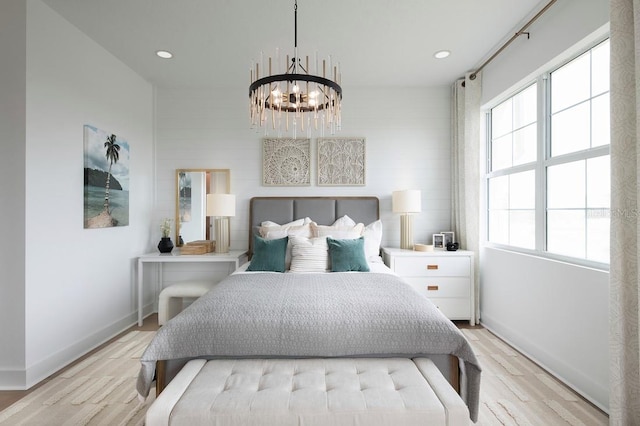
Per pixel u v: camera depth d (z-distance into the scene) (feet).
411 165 13.88
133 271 12.41
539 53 8.93
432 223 13.87
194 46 10.55
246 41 10.24
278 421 4.44
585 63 8.04
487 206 12.51
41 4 8.24
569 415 6.66
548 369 8.54
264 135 13.93
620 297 5.89
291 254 11.39
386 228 13.88
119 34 9.81
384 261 13.12
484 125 12.50
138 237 12.76
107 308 10.89
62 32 8.94
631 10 5.87
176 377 5.41
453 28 9.59
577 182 8.25
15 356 7.79
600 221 7.56
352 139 13.82
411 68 12.14
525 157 10.39
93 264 10.19
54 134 8.67
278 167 13.88
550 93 9.25
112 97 11.09
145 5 8.45
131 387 7.80
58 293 8.81
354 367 5.69
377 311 6.34
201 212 13.94
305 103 8.32
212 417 4.44
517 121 10.84
